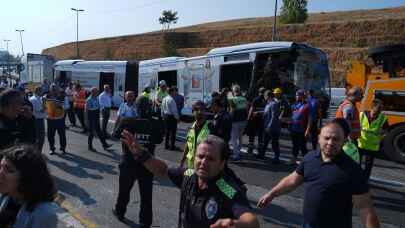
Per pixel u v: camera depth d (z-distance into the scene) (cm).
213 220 237
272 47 1444
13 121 473
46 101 1055
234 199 237
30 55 3238
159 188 765
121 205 583
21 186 233
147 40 7581
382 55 1191
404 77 1047
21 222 235
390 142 1065
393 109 1062
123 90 2383
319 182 332
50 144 1059
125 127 534
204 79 1650
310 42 5841
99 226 569
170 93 1147
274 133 979
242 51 1503
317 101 964
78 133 1457
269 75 1446
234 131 1002
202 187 250
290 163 981
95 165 943
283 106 1038
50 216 234
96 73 2516
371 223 318
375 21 5462
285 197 720
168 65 1864
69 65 2703
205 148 247
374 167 1001
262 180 834
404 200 721
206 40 7150
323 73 1530
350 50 4675
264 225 589
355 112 709
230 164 979
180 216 264
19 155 236
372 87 1095
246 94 1462
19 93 475
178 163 977
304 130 955
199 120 568
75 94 1462
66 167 920
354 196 322
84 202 675
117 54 7762
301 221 607
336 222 326
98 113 1134
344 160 331
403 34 5206
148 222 548
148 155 309
